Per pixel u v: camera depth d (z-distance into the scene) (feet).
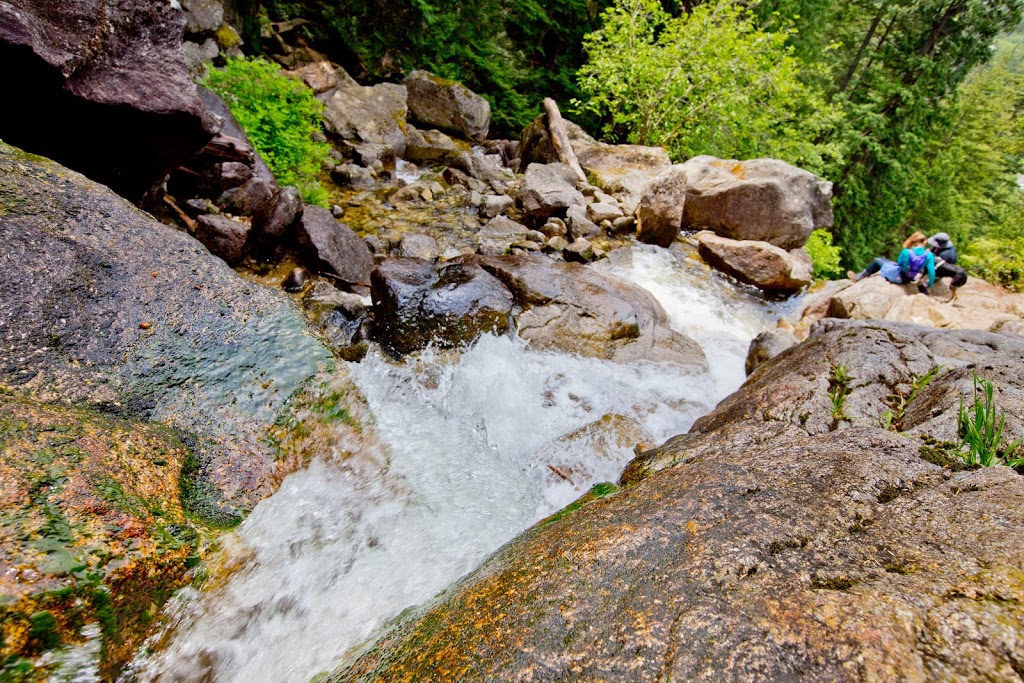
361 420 9.02
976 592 4.01
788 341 17.19
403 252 21.86
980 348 12.74
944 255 26.53
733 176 31.27
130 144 12.94
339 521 7.66
